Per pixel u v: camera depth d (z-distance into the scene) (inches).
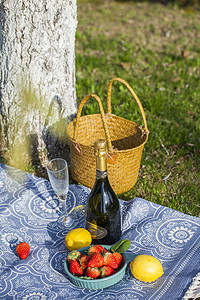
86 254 64.6
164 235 75.8
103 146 64.4
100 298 61.8
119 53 211.0
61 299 62.0
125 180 94.7
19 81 100.7
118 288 63.6
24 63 98.0
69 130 98.2
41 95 102.7
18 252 70.1
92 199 70.9
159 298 61.6
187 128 140.5
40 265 69.1
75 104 113.7
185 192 107.6
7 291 63.7
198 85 173.9
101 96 158.9
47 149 112.0
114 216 71.0
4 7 90.3
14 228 78.6
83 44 221.1
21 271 67.6
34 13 91.3
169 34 247.4
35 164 113.7
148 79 179.0
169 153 126.0
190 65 196.7
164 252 71.6
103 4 314.2
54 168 75.0
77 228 72.5
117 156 87.5
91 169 93.1
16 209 84.0
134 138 101.8
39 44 95.6
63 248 73.4
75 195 89.9
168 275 66.2
